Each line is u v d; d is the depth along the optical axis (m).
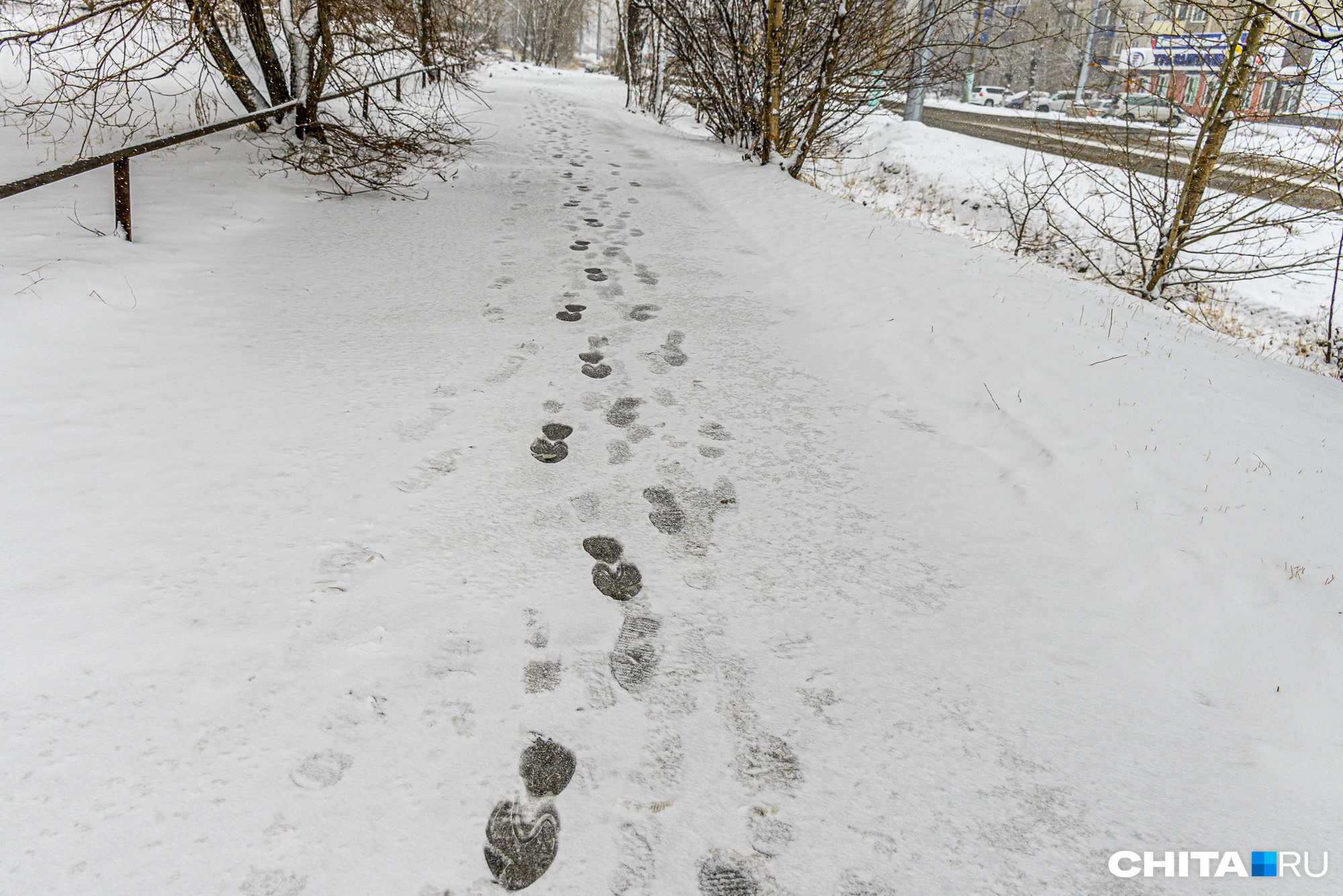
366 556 2.27
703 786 1.67
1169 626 2.25
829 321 4.57
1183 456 2.99
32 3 6.07
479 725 1.76
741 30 9.92
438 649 1.96
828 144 10.23
